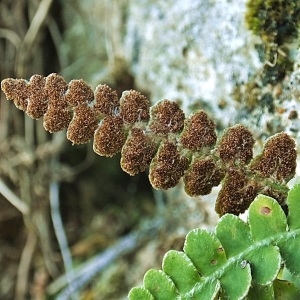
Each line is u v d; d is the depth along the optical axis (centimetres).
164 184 10
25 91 10
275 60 14
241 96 15
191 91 17
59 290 20
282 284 11
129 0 19
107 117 10
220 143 11
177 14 17
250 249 10
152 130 10
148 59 18
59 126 10
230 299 10
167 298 10
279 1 13
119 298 19
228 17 15
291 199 10
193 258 10
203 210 17
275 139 11
